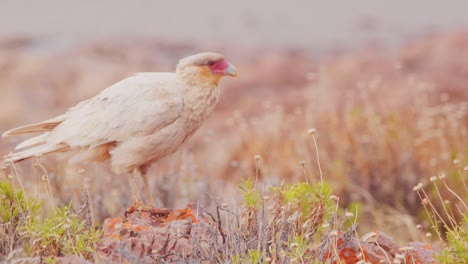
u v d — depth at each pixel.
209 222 8.50
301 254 7.21
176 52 26.25
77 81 23.53
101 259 7.44
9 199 8.09
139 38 27.55
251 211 7.81
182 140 9.05
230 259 7.43
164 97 8.76
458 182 12.48
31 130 9.20
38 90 23.22
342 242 7.81
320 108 16.41
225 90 22.23
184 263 7.47
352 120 14.03
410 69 22.42
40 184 10.77
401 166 13.09
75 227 7.62
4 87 23.34
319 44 27.17
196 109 8.90
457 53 22.75
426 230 12.16
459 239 7.80
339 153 13.55
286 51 26.08
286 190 7.90
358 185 13.08
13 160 9.00
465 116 15.98
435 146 13.55
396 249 8.05
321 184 7.87
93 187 11.16
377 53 25.20
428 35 26.77
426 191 12.81
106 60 25.19
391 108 15.27
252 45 26.86
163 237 7.86
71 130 8.90
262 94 21.83
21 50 27.47
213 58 8.91
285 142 14.52
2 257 7.86
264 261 7.32
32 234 7.70
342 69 22.02
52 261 7.24
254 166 14.08
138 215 8.83
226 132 17.95
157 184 11.44
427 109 14.60
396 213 12.58
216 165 13.73
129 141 8.73
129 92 8.84
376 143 13.41
